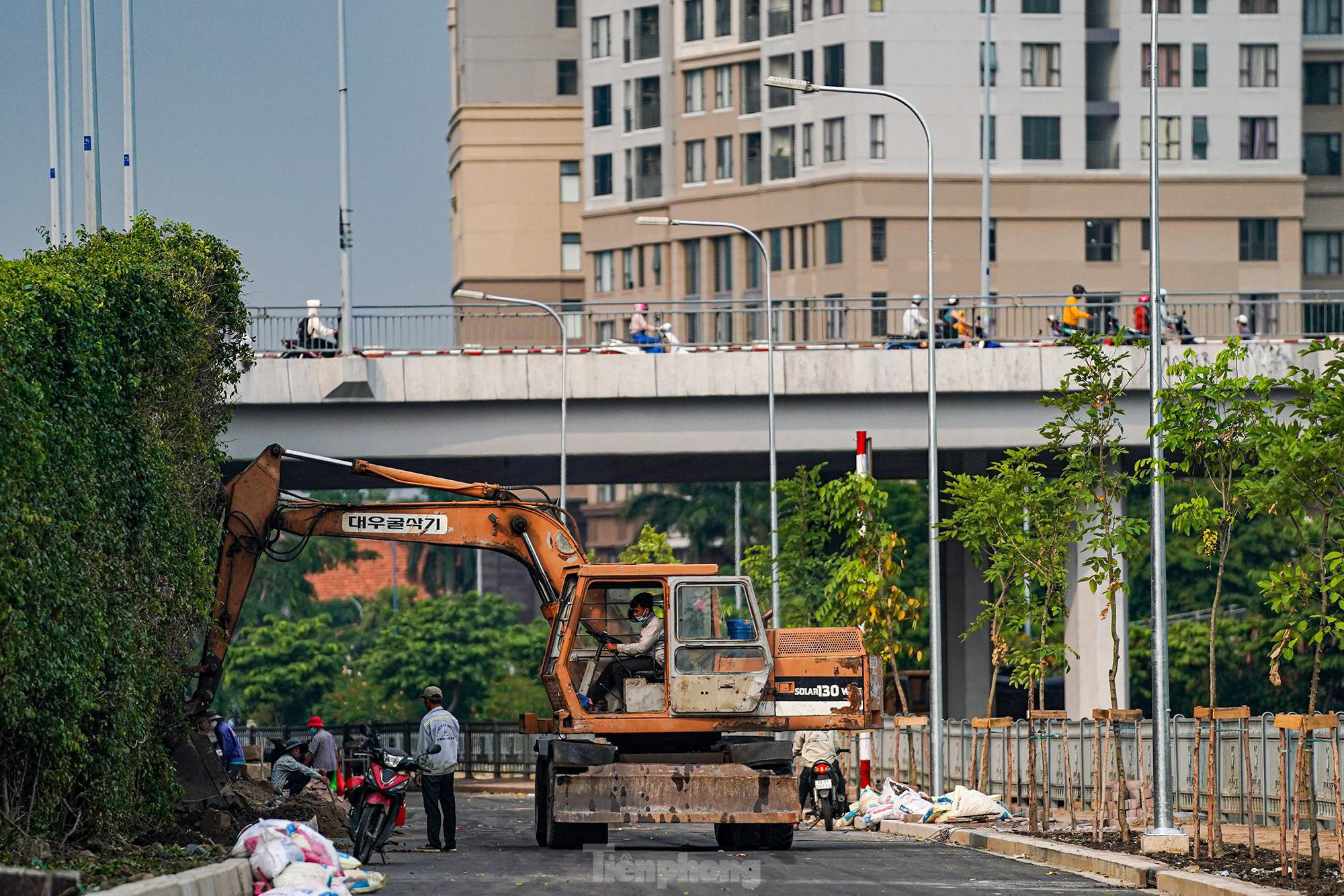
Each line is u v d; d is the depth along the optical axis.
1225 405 60.59
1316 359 137.38
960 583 174.62
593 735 65.56
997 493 84.06
